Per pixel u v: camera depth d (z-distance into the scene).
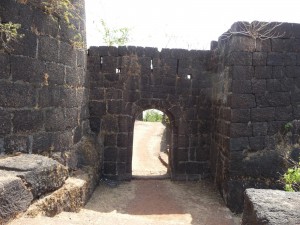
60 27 6.81
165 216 7.33
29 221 3.55
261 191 3.42
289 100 8.15
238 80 7.98
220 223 7.09
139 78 10.02
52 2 6.27
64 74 7.11
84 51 8.54
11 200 3.56
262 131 8.07
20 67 5.66
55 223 3.60
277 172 8.03
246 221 3.32
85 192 7.21
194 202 8.34
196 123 10.29
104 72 9.94
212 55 10.22
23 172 4.11
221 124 8.95
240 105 7.98
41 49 6.16
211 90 10.32
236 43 7.96
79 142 8.40
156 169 12.50
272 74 8.07
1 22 5.29
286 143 8.15
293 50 8.13
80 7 7.93
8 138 5.49
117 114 9.98
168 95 10.12
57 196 4.88
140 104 10.05
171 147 10.50
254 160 8.02
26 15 5.73
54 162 5.00
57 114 6.84
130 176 10.05
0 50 5.30
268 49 8.04
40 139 6.24
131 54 9.95
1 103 5.35
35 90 6.05
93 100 9.97
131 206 7.85
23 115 5.77
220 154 8.98
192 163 10.29
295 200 3.17
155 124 25.48
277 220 2.80
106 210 7.36
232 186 7.96
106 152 10.05
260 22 8.01
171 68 10.10
